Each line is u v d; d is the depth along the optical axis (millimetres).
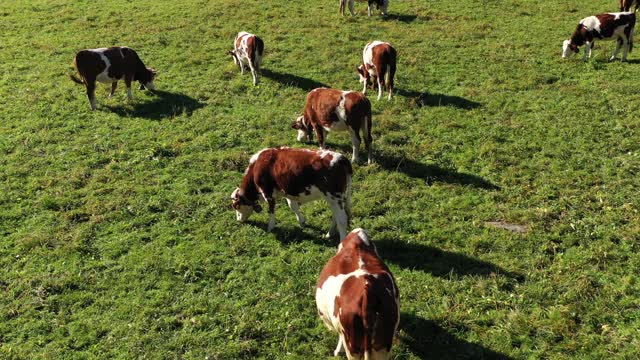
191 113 14766
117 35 20938
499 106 14477
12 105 15359
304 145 12773
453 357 6918
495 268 8508
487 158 11922
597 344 6961
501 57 17906
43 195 11125
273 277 8625
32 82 16891
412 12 23172
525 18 22000
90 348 7414
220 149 12805
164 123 14188
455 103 14750
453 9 23391
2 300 8320
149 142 13180
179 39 20438
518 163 11742
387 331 5672
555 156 11859
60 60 18578
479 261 8703
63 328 7754
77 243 9539
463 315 7543
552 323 7312
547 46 18844
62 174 11930
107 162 12484
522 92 15328
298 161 8906
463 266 8625
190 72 17578
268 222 10109
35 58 18797
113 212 10453
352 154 12273
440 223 9812
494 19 22016
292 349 7250
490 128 13266
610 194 10273
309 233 9719
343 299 5883
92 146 13070
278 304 8031
